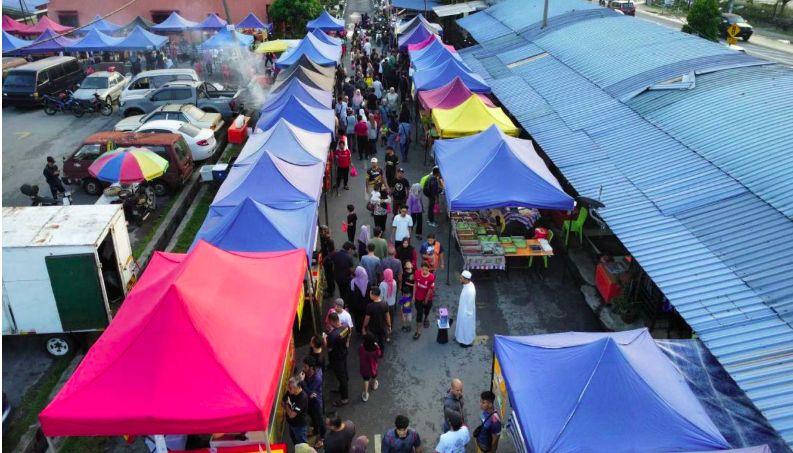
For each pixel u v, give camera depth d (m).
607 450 6.04
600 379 6.53
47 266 9.60
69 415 6.17
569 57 19.72
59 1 37.81
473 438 8.61
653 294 10.54
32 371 10.12
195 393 6.31
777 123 10.97
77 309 9.96
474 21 30.81
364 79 26.30
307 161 13.67
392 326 11.23
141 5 38.66
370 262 10.63
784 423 5.98
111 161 13.56
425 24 31.23
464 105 16.44
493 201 11.98
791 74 13.26
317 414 8.34
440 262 12.98
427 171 18.75
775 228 8.67
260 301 7.90
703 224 9.35
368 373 9.15
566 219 13.88
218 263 7.99
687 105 13.12
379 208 13.81
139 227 15.02
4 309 9.80
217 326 6.91
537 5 28.59
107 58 32.19
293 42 30.70
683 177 10.79
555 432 6.19
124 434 6.25
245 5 39.06
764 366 6.69
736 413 7.06
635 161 11.93
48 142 21.09
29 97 24.47
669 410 6.34
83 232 10.00
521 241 12.78
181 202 16.42
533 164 12.90
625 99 14.85
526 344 7.63
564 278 12.73
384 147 21.02
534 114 16.06
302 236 10.43
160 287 7.59
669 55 16.62
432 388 9.62
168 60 31.55
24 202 16.28
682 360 7.82
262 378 6.70
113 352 6.60
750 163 10.25
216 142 19.92
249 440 7.38
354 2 71.69
